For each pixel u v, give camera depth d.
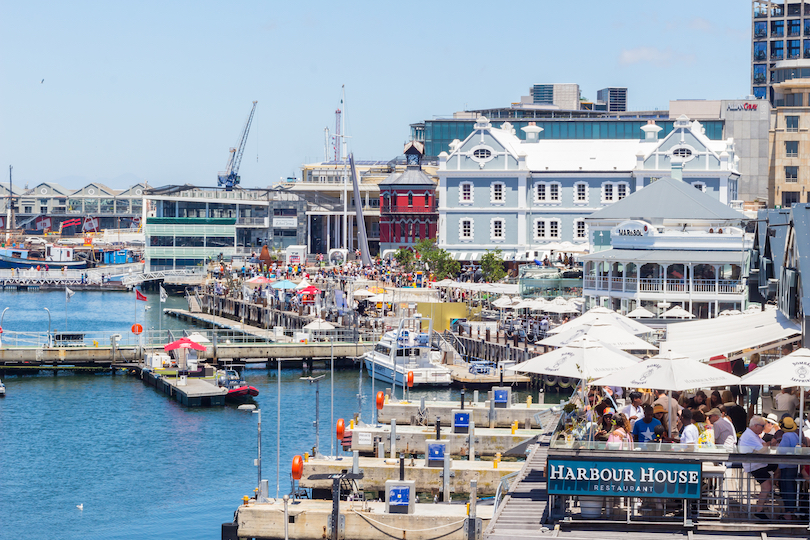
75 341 113.00
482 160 163.12
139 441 77.75
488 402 79.44
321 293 152.38
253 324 154.50
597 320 53.00
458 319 115.50
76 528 57.62
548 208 161.88
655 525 32.72
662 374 35.50
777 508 32.84
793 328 43.16
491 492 59.75
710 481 33.59
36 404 92.38
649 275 100.44
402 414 79.62
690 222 105.81
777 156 197.75
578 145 166.75
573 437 34.22
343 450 70.44
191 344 100.00
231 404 91.75
